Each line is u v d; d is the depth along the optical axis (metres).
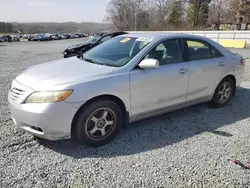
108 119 3.15
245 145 3.13
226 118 4.08
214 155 2.88
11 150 2.93
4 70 8.96
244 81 6.81
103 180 2.40
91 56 3.81
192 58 3.95
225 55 4.52
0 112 4.19
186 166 2.65
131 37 3.92
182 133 3.49
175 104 3.79
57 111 2.71
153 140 3.26
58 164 2.67
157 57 3.52
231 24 43.47
